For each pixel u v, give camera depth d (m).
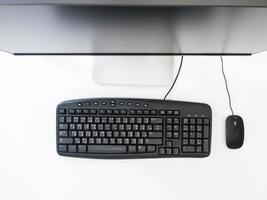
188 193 0.82
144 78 0.78
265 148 0.82
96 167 0.81
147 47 0.65
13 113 0.81
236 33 0.49
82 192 0.81
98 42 0.59
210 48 0.67
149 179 0.81
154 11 0.37
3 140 0.81
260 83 0.82
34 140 0.81
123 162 0.81
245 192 0.82
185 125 0.79
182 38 0.54
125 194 0.81
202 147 0.79
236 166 0.82
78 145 0.79
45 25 0.44
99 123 0.78
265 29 0.46
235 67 0.82
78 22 0.42
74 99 0.80
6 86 0.81
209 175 0.82
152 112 0.78
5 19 0.41
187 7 0.35
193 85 0.82
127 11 0.37
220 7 0.35
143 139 0.79
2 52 0.80
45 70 0.81
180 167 0.82
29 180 0.81
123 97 0.81
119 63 0.78
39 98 0.81
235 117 0.80
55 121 0.81
